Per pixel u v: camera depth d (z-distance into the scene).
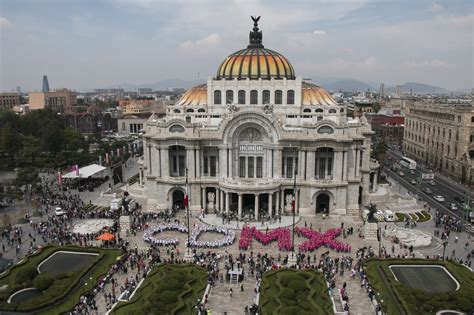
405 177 156.88
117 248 82.62
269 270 72.94
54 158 172.50
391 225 100.19
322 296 63.19
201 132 107.56
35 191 124.81
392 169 171.38
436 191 136.00
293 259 76.62
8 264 75.62
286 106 115.12
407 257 79.94
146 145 113.81
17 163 167.00
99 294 66.25
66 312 60.03
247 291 67.50
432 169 174.12
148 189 113.44
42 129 188.88
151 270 73.12
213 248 85.19
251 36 128.88
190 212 108.94
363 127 113.00
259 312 58.81
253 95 116.19
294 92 114.62
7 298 63.41
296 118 114.81
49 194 124.56
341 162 104.44
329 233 89.88
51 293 63.62
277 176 107.12
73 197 122.38
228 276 70.69
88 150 196.00
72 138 187.00
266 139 106.12
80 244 84.81
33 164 166.25
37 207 107.94
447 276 72.06
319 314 57.81
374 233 89.81
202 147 108.06
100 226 94.88
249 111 103.75
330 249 84.62
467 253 84.00
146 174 115.94
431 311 60.06
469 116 150.38
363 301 64.38
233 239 88.56
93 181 142.38
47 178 148.00
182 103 124.62
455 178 156.88
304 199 106.75
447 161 164.38
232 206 109.69
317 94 120.69
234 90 116.38
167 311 58.84
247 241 85.19
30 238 89.69
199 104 121.75
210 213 107.69
